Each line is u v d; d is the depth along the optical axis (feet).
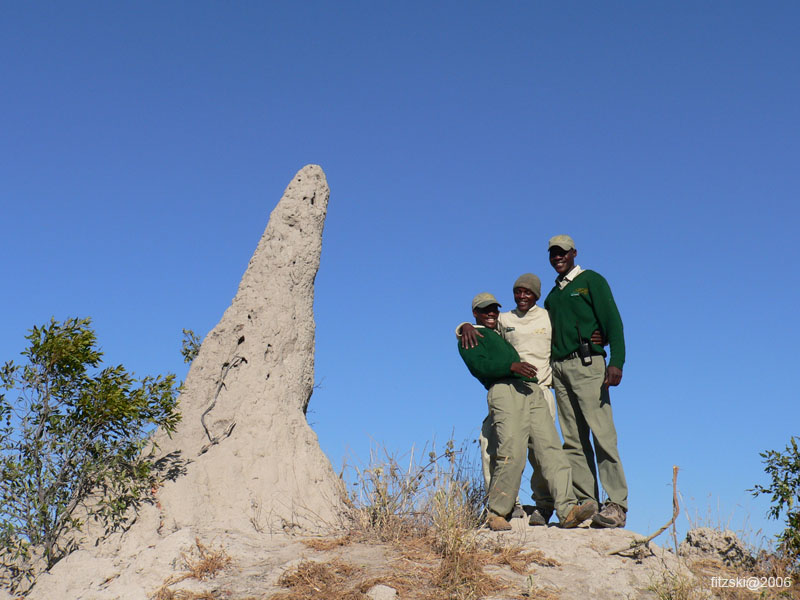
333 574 19.17
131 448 23.48
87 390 23.32
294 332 27.17
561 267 24.11
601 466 22.99
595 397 22.97
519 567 19.86
